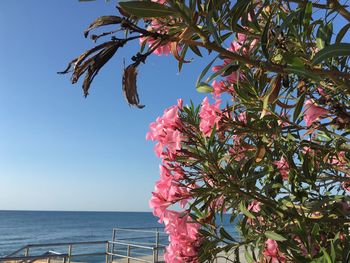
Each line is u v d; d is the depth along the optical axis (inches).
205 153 37.7
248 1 26.7
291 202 38.9
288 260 39.8
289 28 30.3
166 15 23.3
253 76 37.4
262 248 39.4
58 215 3971.5
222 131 40.2
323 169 43.1
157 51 30.9
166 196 38.6
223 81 41.4
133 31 23.5
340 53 22.1
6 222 2962.6
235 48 33.4
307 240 35.4
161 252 267.1
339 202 39.9
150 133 40.2
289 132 40.5
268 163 41.3
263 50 26.1
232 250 39.6
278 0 30.0
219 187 36.7
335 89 34.1
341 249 36.1
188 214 37.9
